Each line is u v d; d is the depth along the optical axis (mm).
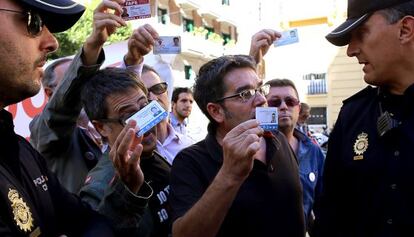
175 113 5469
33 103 3730
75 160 2469
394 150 1703
